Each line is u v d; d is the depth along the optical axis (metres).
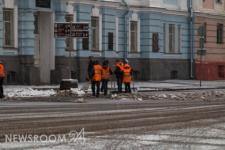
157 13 55.50
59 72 45.28
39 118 20.66
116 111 24.14
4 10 41.97
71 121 19.66
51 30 44.94
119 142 14.67
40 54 45.22
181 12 58.91
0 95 31.77
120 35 52.84
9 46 42.22
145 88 42.81
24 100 30.55
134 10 53.97
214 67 63.12
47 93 34.75
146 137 15.67
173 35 58.19
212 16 63.03
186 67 59.78
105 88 35.38
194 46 60.41
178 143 14.68
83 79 48.38
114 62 51.91
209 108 26.19
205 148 13.91
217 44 64.06
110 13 51.56
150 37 54.69
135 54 54.22
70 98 32.12
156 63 55.34
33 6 42.94
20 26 42.81
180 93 38.53
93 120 20.08
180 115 22.38
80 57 48.06
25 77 42.78
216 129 17.70
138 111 24.25
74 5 47.88
